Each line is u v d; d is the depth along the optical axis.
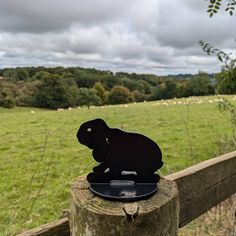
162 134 12.47
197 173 2.36
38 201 5.98
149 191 1.47
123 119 17.23
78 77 58.28
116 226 1.33
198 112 18.77
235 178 2.82
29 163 8.73
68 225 1.68
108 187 1.51
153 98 49.47
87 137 1.50
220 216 3.52
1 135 12.95
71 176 7.52
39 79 49.75
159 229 1.39
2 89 44.84
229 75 4.53
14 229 4.49
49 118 18.34
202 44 4.50
